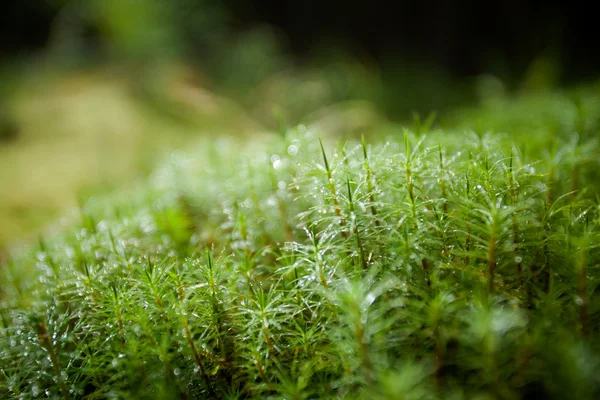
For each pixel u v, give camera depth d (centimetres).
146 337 29
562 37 121
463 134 37
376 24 152
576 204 29
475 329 26
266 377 28
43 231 44
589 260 28
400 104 100
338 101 98
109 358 29
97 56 106
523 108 49
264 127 87
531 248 29
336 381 27
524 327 27
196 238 35
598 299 27
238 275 30
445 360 27
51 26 125
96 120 76
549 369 26
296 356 28
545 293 29
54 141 70
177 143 71
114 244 33
